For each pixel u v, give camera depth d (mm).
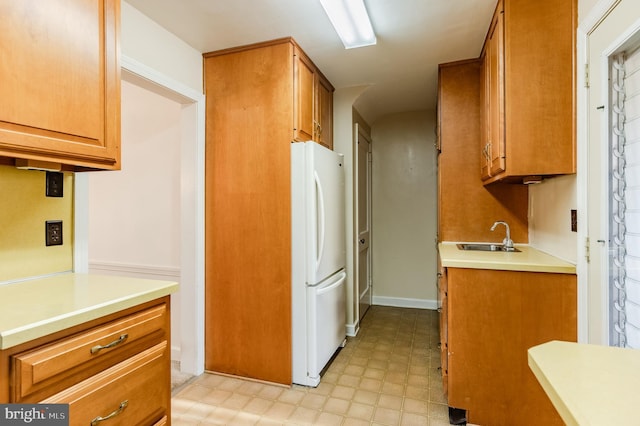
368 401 2068
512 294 1745
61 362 929
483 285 1786
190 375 2395
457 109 2645
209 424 1853
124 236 2734
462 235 2660
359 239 3445
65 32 1167
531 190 2455
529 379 1727
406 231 4020
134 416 1146
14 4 1020
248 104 2316
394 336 3129
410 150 3977
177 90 2172
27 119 1057
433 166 3908
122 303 1097
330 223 2518
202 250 2412
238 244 2350
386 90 3215
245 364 2342
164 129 2605
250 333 2330
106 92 1319
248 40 2234
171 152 2586
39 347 887
